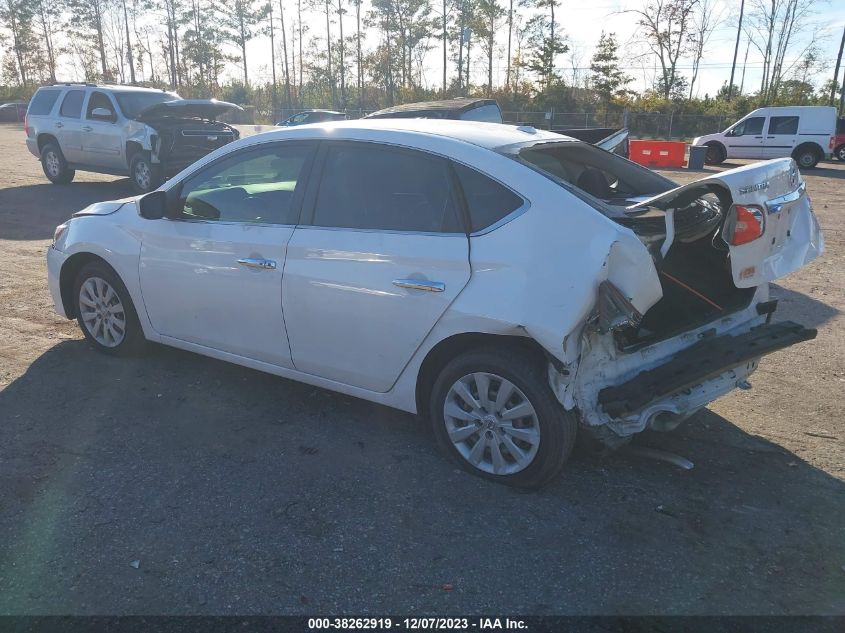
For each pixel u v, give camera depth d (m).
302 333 4.00
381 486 3.54
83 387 4.64
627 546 3.10
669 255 4.00
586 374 3.33
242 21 65.50
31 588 2.76
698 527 3.25
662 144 23.69
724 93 49.16
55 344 5.41
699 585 2.86
